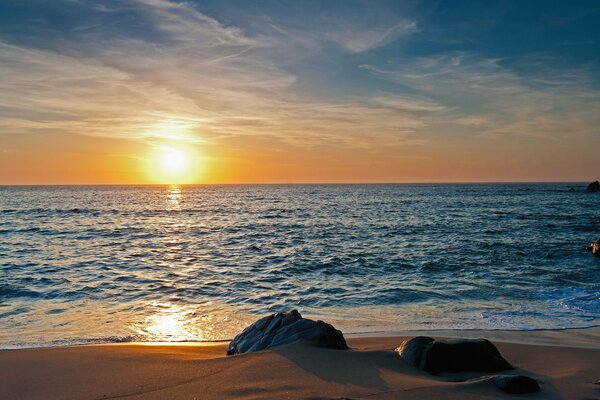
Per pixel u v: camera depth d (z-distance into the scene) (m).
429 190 176.12
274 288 15.73
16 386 6.42
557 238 29.81
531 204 75.88
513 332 10.53
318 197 111.50
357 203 80.38
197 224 41.38
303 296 14.52
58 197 113.31
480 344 7.38
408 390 5.93
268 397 5.64
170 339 9.90
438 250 24.66
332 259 21.86
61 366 7.34
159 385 6.30
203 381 6.37
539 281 16.80
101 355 8.02
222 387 6.07
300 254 23.59
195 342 9.64
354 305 13.33
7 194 136.38
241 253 24.03
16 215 52.00
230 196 122.50
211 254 23.70
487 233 32.88
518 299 13.97
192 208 67.50
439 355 7.02
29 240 29.17
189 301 13.81
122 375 6.80
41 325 10.91
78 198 107.12
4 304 13.14
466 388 6.06
